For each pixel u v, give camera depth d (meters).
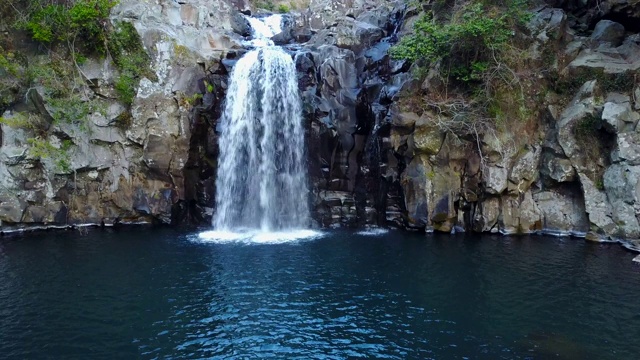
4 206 20.92
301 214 22.77
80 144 22.33
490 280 14.55
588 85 19.92
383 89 23.30
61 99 22.05
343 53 24.86
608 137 19.27
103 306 12.75
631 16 21.50
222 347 10.59
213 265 16.25
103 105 22.77
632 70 19.38
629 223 18.09
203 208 23.28
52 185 21.95
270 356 10.21
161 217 23.03
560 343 10.64
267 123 23.44
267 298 13.31
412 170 21.16
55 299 13.21
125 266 16.11
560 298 13.07
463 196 20.88
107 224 22.86
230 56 25.61
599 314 12.05
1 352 10.30
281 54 24.09
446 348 10.52
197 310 12.52
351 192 22.84
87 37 22.67
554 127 20.45
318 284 14.38
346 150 22.69
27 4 22.31
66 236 20.52
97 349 10.47
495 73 20.73
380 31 27.67
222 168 23.45
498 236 20.14
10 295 13.47
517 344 10.64
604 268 15.49
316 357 10.16
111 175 23.00
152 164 22.50
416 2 26.27
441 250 17.88
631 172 18.06
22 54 22.25
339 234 20.98
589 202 19.19
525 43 21.34
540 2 23.62
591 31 22.83
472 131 20.34
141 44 23.19
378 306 12.77
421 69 21.86
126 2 24.16
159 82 23.05
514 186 20.45
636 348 10.38
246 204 23.36
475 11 20.03
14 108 21.77
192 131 23.03
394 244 18.89
